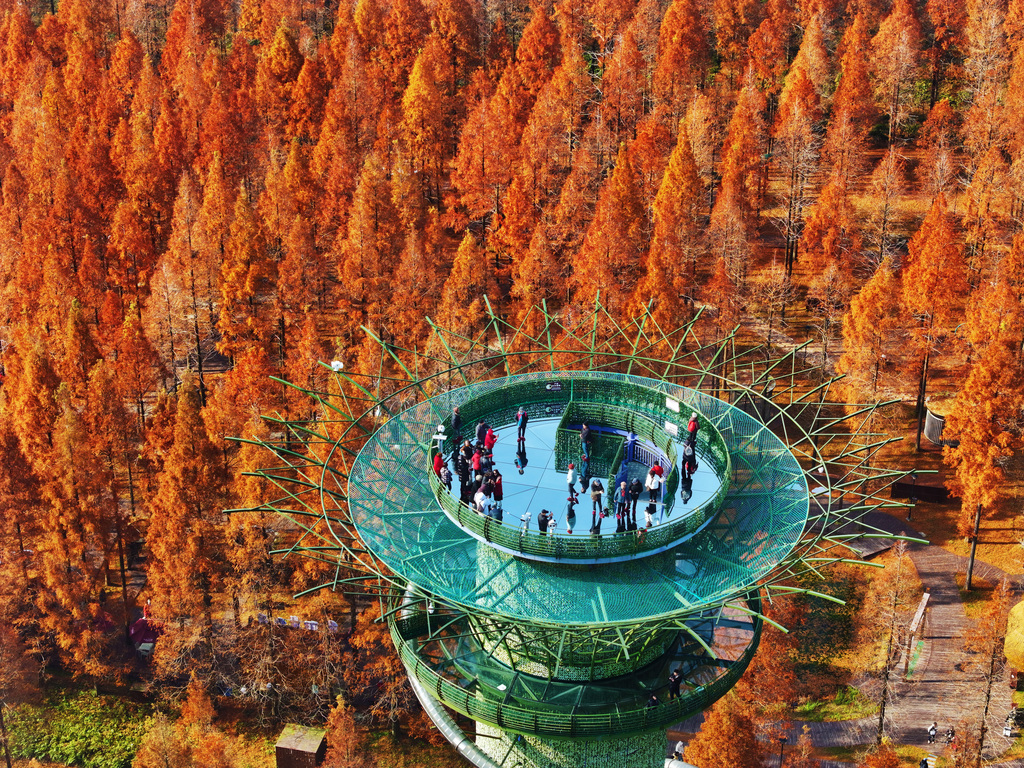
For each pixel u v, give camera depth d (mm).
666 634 45281
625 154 121812
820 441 101375
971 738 71438
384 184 119938
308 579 89250
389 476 49094
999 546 93375
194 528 86500
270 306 120562
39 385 97938
